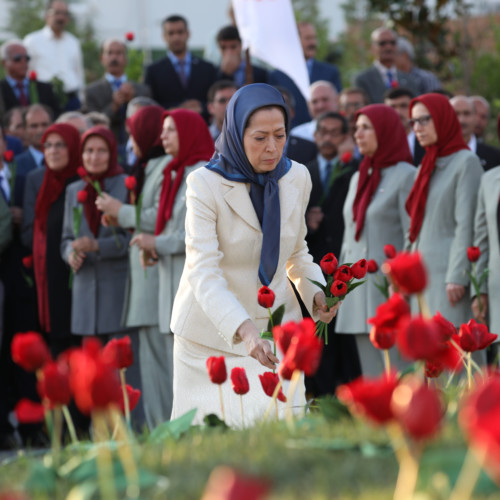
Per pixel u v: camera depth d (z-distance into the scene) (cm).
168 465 465
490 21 2872
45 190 1402
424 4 2528
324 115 1459
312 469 443
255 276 765
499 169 1145
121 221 1241
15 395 1448
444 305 1171
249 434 528
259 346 679
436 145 1202
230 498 243
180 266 1170
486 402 288
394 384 349
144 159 1290
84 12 4394
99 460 462
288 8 1656
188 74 2011
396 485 411
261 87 738
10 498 356
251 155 736
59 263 1379
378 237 1248
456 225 1179
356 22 3959
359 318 1247
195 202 746
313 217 1411
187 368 783
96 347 403
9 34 5069
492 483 388
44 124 1639
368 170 1278
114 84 2044
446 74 2611
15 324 1443
